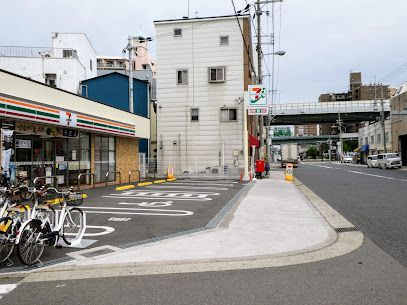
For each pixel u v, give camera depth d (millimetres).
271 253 5887
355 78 135125
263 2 24219
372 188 17641
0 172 11172
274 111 65625
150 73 39094
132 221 8719
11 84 11375
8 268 5215
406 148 48719
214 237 6949
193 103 27719
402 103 46656
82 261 5492
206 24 27656
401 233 7430
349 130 126875
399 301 3990
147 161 29312
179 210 10430
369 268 5145
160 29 28172
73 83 30797
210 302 4004
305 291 4297
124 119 20281
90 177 17672
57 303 4020
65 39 36438
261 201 12195
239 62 27219
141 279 4742
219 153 27281
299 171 39438
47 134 13938
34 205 6133
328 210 10539
